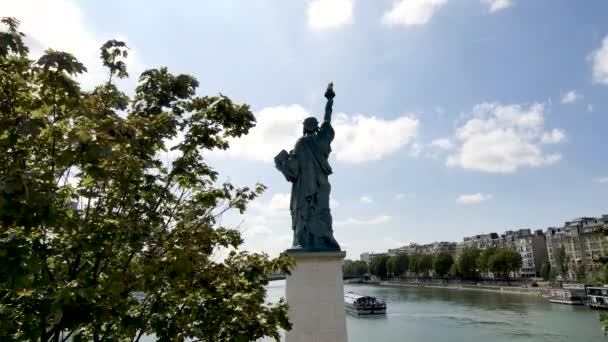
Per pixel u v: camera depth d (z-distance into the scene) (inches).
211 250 526.3
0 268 299.7
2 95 365.1
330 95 1283.2
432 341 3253.0
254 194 588.7
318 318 1029.8
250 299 518.6
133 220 458.3
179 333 445.1
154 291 409.4
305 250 1079.0
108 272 427.8
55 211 316.8
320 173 1187.3
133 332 446.9
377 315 4643.2
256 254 551.5
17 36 378.6
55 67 346.6
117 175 440.1
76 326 377.1
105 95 483.5
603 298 4598.9
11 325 348.8
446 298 6441.9
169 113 478.0
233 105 526.3
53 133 382.0
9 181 293.4
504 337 3270.2
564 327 3575.3
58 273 393.4
